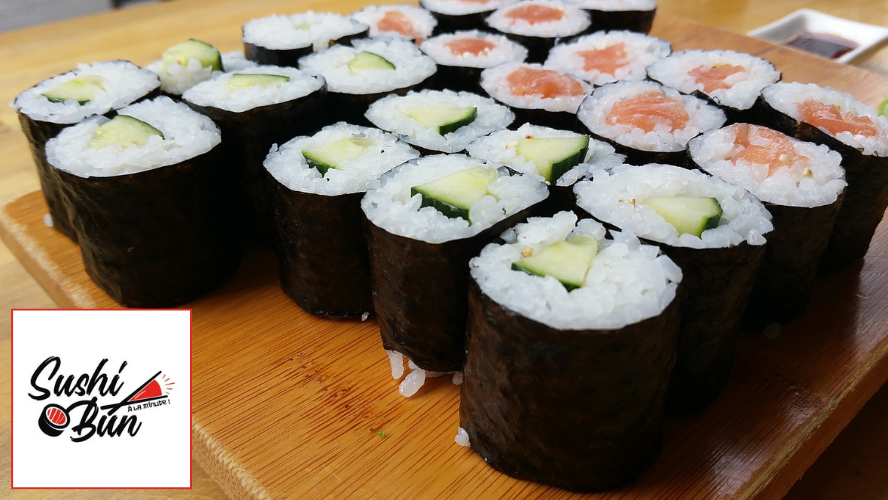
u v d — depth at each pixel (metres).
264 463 0.09
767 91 0.13
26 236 0.14
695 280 0.09
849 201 0.12
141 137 0.12
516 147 0.11
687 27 0.22
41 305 0.13
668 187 0.10
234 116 0.12
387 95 0.14
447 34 0.18
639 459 0.09
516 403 0.08
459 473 0.09
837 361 0.11
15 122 0.17
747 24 0.24
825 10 0.25
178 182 0.12
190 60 0.15
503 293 0.08
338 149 0.12
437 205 0.10
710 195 0.10
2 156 0.16
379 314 0.11
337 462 0.09
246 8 0.23
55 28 0.21
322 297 0.12
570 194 0.10
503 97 0.14
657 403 0.09
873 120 0.12
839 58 0.20
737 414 0.10
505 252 0.09
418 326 0.10
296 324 0.12
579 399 0.08
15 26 0.29
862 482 0.10
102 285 0.12
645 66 0.16
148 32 0.21
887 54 0.21
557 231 0.09
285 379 0.11
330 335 0.12
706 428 0.10
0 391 0.11
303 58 0.15
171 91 0.15
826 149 0.11
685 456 0.09
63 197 0.12
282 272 0.12
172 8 0.23
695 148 0.11
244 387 0.11
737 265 0.09
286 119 0.13
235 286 0.13
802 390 0.10
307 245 0.11
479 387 0.09
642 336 0.08
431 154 0.12
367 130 0.12
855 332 0.11
